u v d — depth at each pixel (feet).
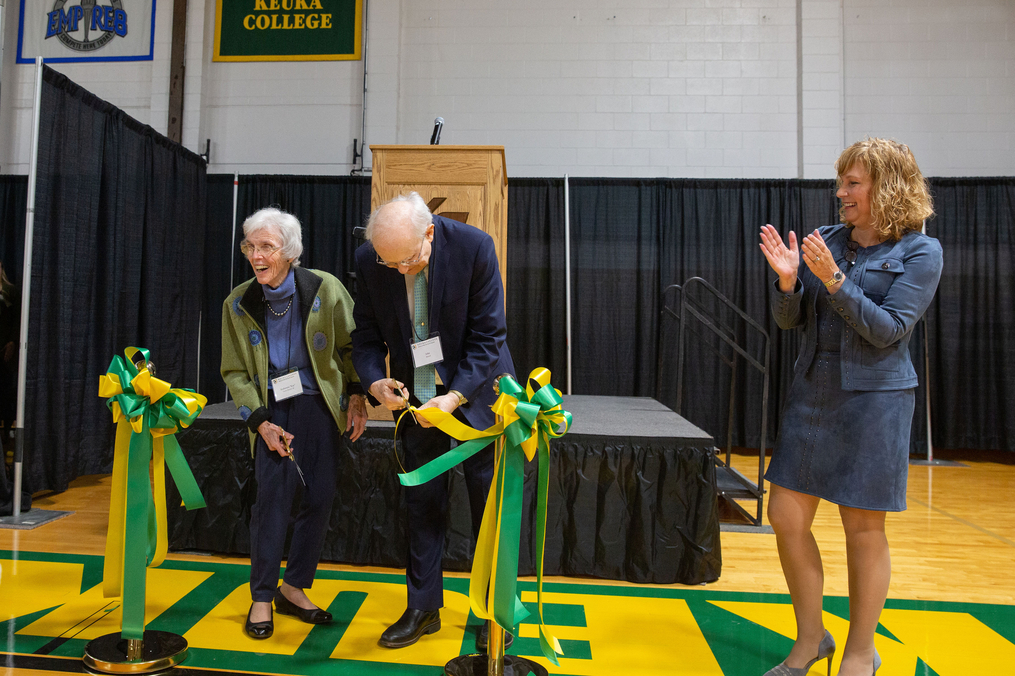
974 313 17.46
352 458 8.51
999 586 8.18
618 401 13.33
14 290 12.98
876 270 5.13
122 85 19.51
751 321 11.02
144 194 14.87
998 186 17.51
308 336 6.20
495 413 5.34
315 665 5.67
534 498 8.27
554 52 19.33
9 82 19.66
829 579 8.36
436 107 19.42
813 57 18.79
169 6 19.44
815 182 17.97
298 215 18.37
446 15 19.48
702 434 8.27
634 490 8.09
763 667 5.85
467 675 5.34
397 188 9.57
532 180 18.38
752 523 10.68
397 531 8.37
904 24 18.84
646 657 6.01
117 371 5.78
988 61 18.69
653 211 18.25
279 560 6.27
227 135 19.53
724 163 19.11
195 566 8.13
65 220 12.06
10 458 12.94
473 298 5.75
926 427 17.33
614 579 8.09
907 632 6.70
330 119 19.39
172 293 16.10
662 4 19.25
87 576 7.72
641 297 18.12
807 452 5.31
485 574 5.12
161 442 6.07
